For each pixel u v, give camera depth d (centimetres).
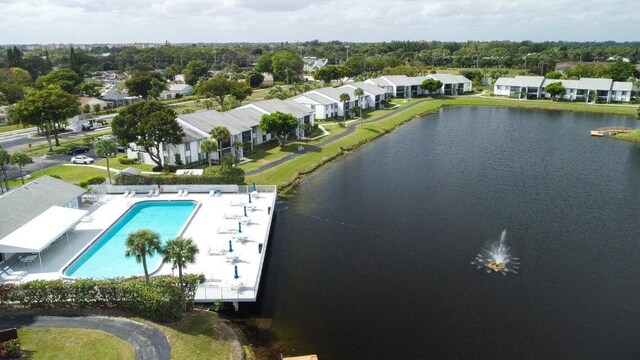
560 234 5884
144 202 6794
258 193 7062
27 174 8238
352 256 5359
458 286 4697
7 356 3372
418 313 4247
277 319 4172
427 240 5762
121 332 3719
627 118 14075
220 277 4534
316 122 13012
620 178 8169
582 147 10438
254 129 10100
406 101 17312
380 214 6594
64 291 4009
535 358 3644
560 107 15875
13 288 3994
